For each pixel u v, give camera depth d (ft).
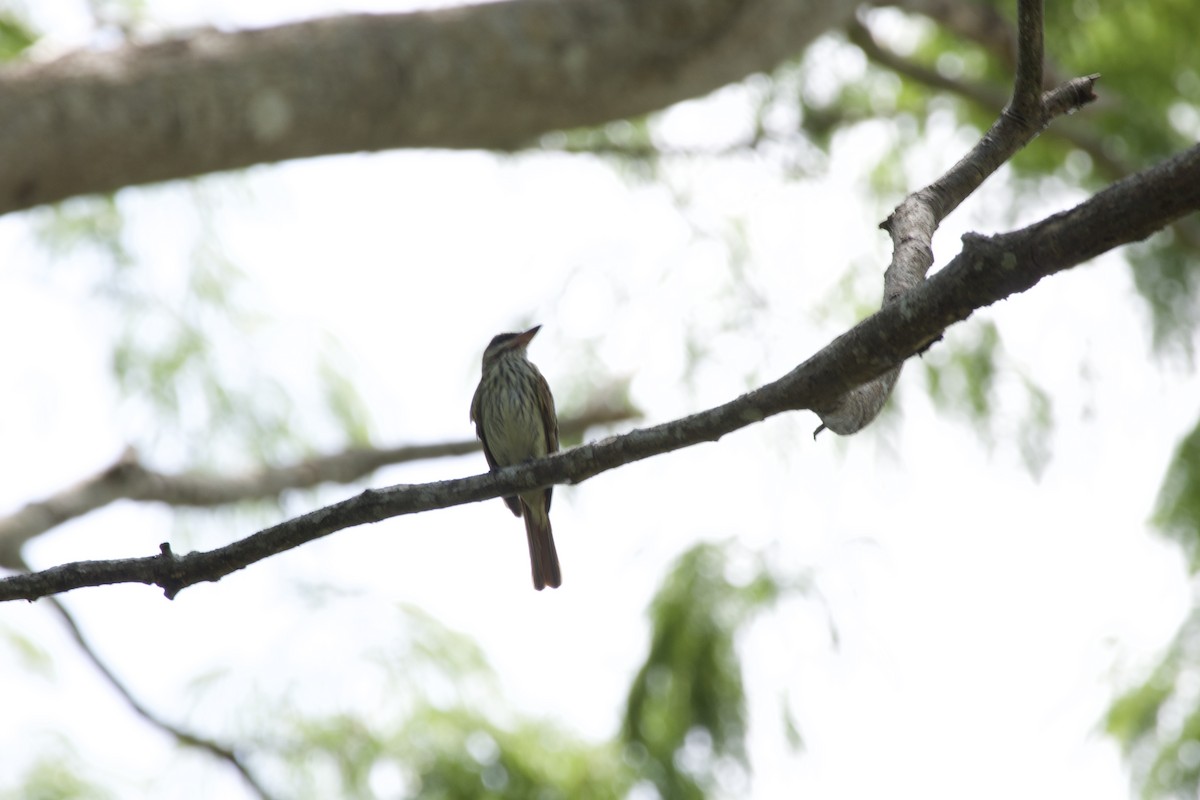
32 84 30.42
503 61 34.96
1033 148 45.80
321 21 34.12
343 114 33.65
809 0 37.78
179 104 31.53
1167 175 14.29
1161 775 34.12
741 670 39.42
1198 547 39.32
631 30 36.19
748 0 36.42
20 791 39.50
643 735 39.63
